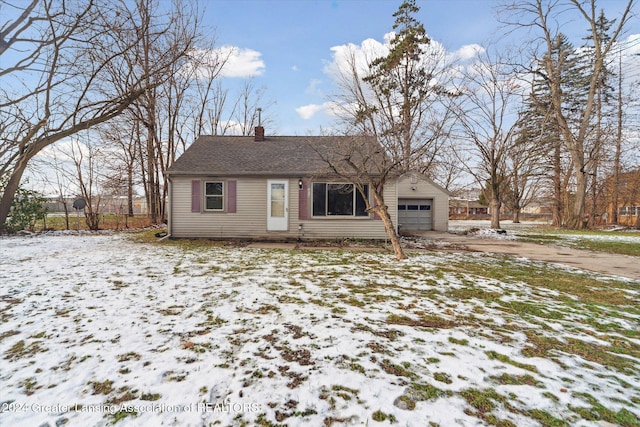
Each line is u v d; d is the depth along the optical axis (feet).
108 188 53.42
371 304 12.98
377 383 7.34
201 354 8.58
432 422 6.07
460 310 12.52
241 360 8.29
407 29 57.31
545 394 7.06
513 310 12.69
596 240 40.75
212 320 11.00
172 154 59.98
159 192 56.49
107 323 10.59
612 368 8.32
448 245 34.40
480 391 7.13
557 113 57.26
